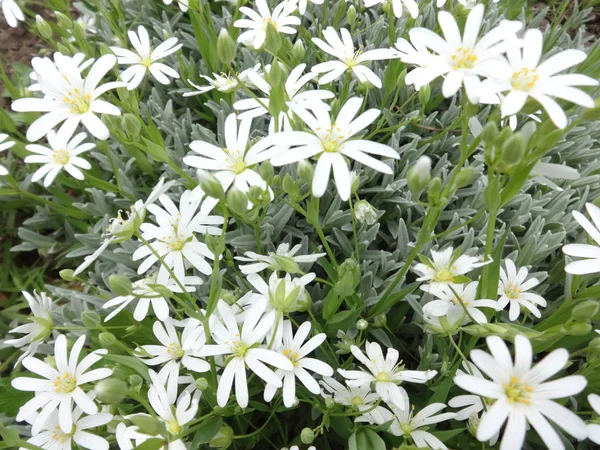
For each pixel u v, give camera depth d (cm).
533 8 30
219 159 13
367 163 11
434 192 11
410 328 17
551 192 18
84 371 12
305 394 14
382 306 15
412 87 21
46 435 12
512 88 10
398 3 18
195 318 12
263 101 15
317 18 24
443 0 18
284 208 17
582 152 20
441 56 11
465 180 11
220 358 13
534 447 15
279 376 12
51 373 12
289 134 11
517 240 17
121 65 23
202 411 14
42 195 24
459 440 14
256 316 12
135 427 11
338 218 18
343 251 18
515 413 9
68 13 23
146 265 14
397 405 12
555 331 11
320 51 21
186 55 25
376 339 17
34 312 14
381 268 17
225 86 18
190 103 24
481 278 13
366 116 12
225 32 13
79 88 14
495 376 9
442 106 22
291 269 13
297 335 13
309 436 12
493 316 14
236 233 17
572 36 28
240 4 21
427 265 13
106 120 14
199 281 14
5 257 22
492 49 10
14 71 27
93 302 18
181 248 14
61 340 12
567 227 18
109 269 19
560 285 17
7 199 23
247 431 15
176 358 13
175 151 21
